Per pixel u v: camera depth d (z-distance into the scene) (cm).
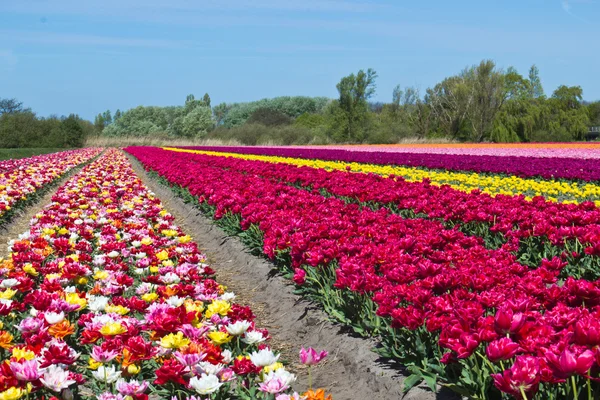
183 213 1523
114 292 593
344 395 510
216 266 986
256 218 916
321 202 1048
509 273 500
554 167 2122
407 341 491
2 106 9119
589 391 318
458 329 364
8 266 651
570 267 676
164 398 411
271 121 9944
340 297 627
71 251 822
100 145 7262
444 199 955
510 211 819
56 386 347
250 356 385
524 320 338
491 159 2614
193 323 430
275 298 779
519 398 303
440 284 465
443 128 7788
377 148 5112
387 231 730
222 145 7169
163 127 12088
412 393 454
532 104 6831
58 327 409
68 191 1441
